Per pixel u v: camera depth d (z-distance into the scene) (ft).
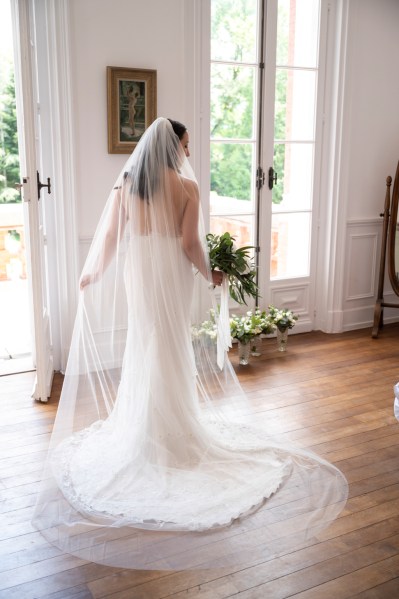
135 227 8.64
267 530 7.84
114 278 9.25
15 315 18.61
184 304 9.00
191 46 13.56
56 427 9.49
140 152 8.59
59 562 7.25
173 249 8.73
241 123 14.84
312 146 15.89
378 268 17.52
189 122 13.94
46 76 12.21
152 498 8.35
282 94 15.17
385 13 15.79
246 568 7.13
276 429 10.83
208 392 10.33
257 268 15.72
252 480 8.84
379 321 16.61
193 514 8.04
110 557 7.32
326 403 12.01
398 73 16.44
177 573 7.04
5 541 7.64
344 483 8.99
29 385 12.76
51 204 12.73
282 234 16.01
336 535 7.77
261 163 15.21
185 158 9.04
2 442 10.27
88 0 12.30
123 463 8.90
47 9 11.87
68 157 12.48
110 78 12.63
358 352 15.21
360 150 16.29
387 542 7.65
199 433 9.25
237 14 14.20
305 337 16.43
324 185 16.29
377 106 16.29
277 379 13.26
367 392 12.59
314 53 15.39
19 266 24.09
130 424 9.03
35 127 11.28
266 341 15.98
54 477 8.90
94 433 9.68
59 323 13.32
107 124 12.95
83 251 13.21
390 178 15.97
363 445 10.28
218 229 15.10
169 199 8.59
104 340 9.45
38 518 8.09
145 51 13.08
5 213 23.66
